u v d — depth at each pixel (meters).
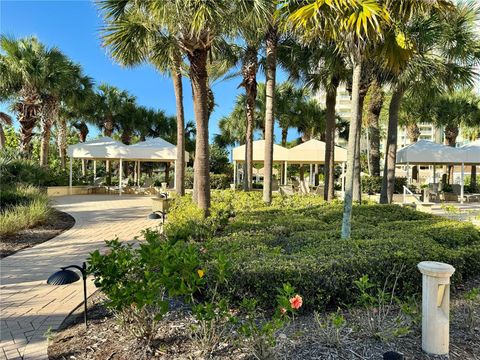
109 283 2.33
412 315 2.50
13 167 13.37
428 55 8.08
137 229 7.30
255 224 5.21
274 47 8.34
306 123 21.77
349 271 2.98
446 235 4.44
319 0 3.58
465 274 3.78
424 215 6.68
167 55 7.18
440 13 4.45
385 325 2.47
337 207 7.51
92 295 3.47
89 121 22.03
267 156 8.52
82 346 2.38
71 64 15.31
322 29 4.14
